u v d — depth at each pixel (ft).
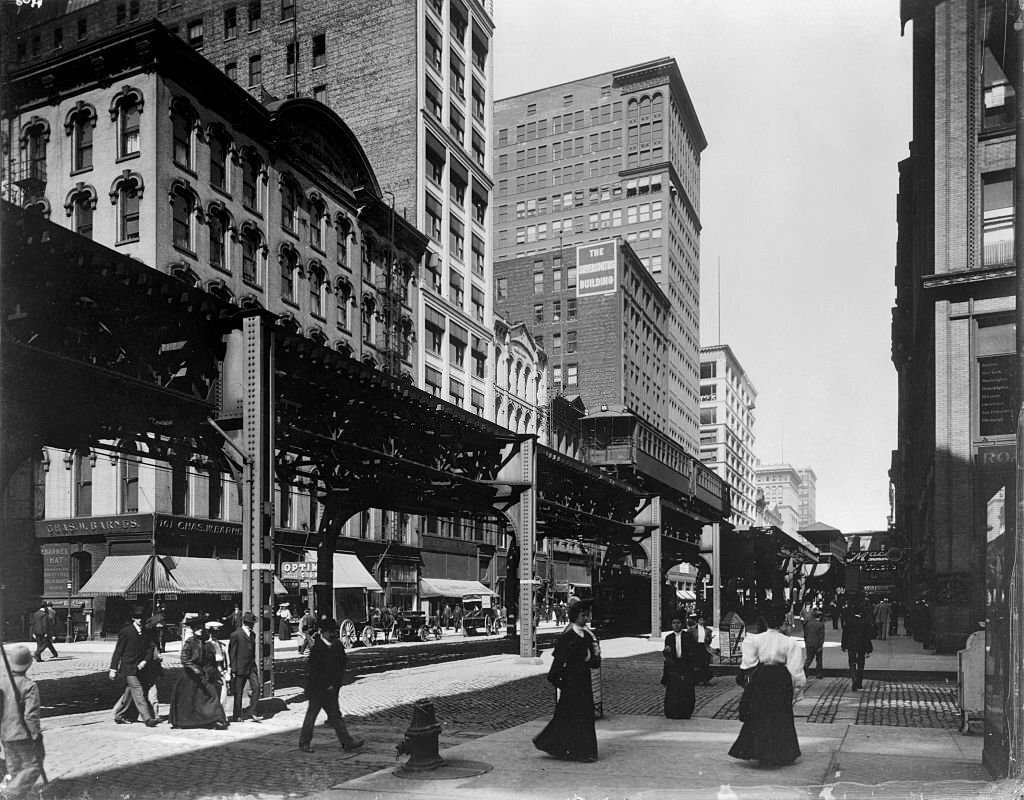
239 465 56.75
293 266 145.48
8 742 25.29
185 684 44.47
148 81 116.67
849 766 32.76
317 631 38.55
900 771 31.73
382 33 191.11
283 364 62.44
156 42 115.44
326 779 31.76
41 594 121.90
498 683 66.85
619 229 379.55
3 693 25.43
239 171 132.57
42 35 213.05
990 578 31.68
